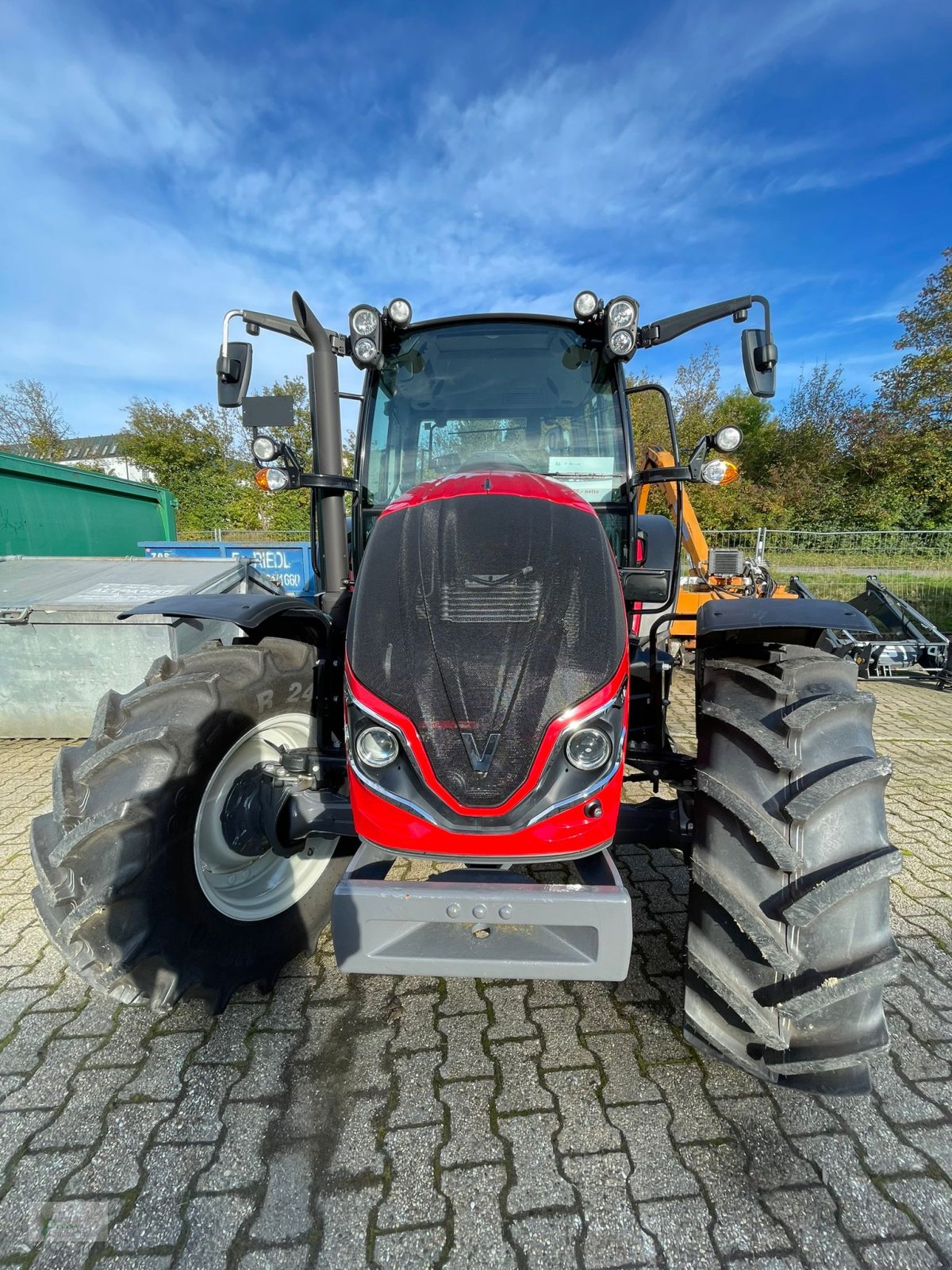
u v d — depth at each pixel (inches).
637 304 99.9
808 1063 57.9
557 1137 64.9
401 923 67.6
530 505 78.2
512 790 62.2
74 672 171.8
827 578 396.2
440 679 64.8
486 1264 53.8
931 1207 57.9
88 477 311.7
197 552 331.3
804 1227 56.4
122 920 69.9
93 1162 63.3
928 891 109.2
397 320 107.3
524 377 112.8
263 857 91.9
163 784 71.9
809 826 60.2
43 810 145.5
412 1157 63.2
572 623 67.7
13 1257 55.1
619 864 118.0
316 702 89.8
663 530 129.6
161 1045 78.2
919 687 257.3
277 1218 57.7
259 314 103.0
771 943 57.8
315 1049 77.2
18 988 89.2
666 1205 58.3
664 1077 72.2
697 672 77.7
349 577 112.9
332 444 111.7
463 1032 79.5
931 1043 76.9
